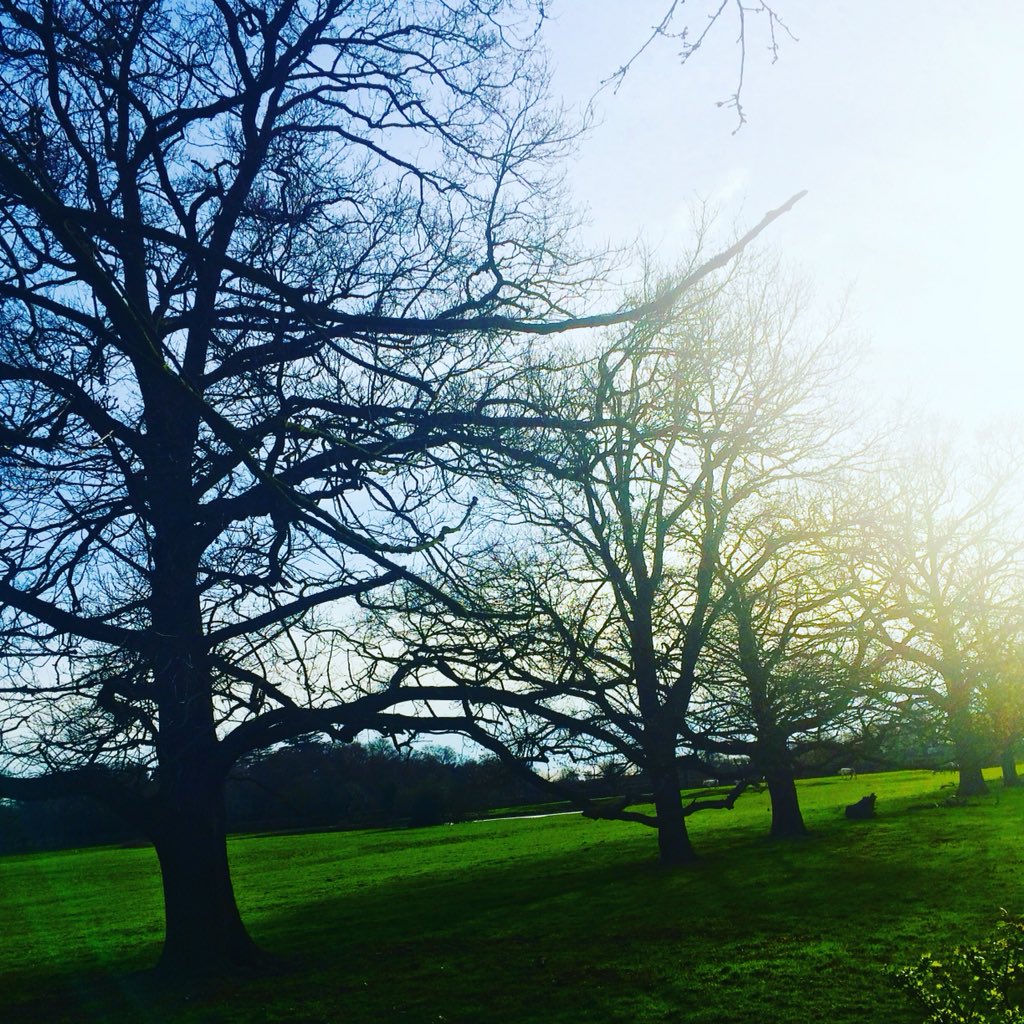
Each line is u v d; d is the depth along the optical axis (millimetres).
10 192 7117
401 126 13203
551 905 28312
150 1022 15805
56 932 32656
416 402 10406
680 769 9773
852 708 10445
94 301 9211
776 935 21328
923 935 19781
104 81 8695
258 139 12273
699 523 14383
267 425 8805
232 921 18547
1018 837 32906
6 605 9500
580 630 10312
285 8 11906
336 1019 15797
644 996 16906
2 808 15906
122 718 9742
